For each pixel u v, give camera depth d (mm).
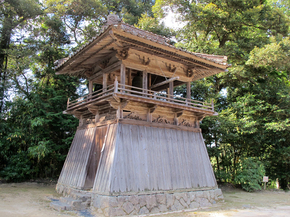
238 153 23969
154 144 12422
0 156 18500
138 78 14812
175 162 12898
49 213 9859
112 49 12414
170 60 14367
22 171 18062
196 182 13359
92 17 25531
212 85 24594
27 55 19531
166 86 17703
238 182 21312
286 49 20516
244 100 21938
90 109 13344
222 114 21703
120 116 11734
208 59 14000
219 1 23094
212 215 10898
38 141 18953
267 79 24250
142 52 13102
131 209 10250
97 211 10211
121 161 10852
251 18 22422
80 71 15898
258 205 14211
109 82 15828
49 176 20984
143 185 11125
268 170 23688
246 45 23000
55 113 20328
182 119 14586
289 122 21141
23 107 19016
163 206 11336
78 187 12492
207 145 22469
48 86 21594
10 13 20578
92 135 13664
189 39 25828
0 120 18516
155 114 13281
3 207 10266
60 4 24625
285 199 17266
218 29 23719
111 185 10117
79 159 13875
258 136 21219
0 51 20391
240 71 21766
